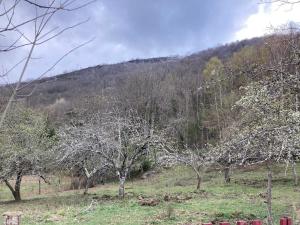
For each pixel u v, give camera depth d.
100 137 19.78
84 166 23.45
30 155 22.75
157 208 15.22
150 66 52.09
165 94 47.31
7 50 2.42
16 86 2.46
